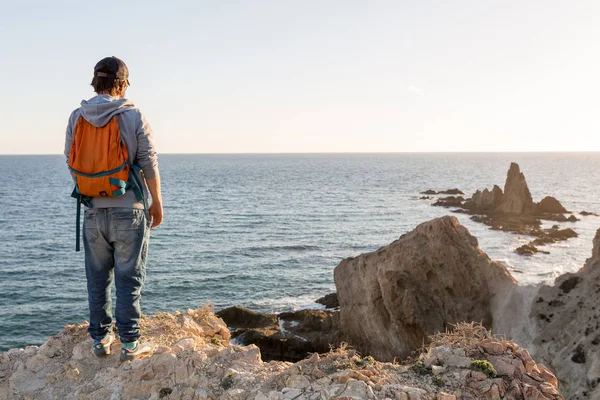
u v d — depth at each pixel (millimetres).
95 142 4363
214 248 62688
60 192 134000
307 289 45250
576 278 23953
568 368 20797
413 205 108688
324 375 4262
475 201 100688
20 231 72062
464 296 25062
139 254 4836
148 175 4707
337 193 137875
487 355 4465
